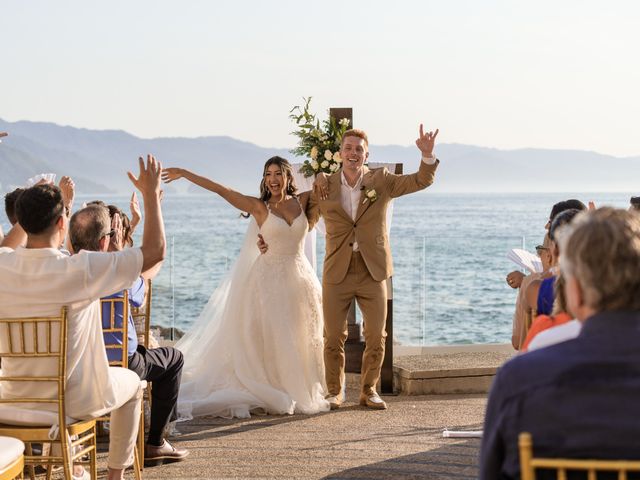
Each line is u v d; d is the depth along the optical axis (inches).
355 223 242.2
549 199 6397.6
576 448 72.3
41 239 132.1
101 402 136.4
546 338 86.1
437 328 319.3
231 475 176.9
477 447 197.5
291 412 238.8
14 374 134.3
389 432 214.5
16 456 120.6
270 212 247.6
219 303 260.5
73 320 132.1
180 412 232.2
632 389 71.7
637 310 73.9
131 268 128.3
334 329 243.9
